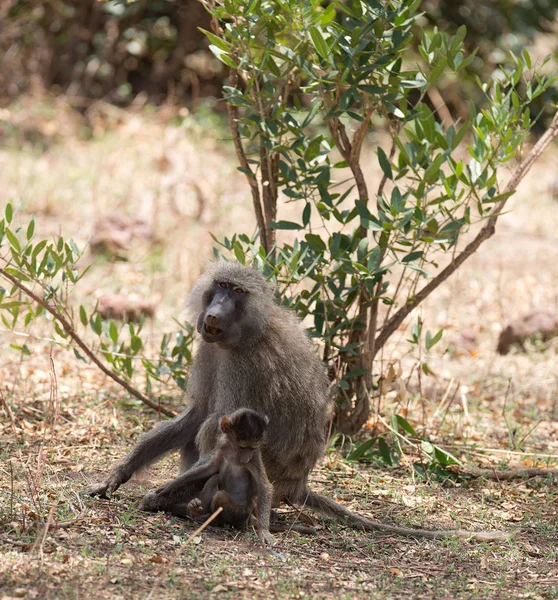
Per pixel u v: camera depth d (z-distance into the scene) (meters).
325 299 11.76
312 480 10.66
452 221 11.02
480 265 20.80
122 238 19.23
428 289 11.52
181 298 17.42
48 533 7.81
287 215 22.86
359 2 10.31
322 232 21.50
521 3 31.97
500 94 11.20
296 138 11.34
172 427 9.25
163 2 32.06
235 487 8.59
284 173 11.29
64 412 11.91
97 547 7.68
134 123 28.33
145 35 31.77
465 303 18.69
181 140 26.84
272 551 8.06
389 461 11.18
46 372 13.31
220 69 32.03
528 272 20.52
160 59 32.53
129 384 12.66
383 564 8.23
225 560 7.75
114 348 12.09
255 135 11.33
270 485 8.50
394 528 9.15
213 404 9.15
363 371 11.50
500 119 10.91
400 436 11.16
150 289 16.86
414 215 10.88
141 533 8.13
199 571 7.49
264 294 8.90
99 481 9.52
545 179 28.12
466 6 31.20
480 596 7.55
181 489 8.72
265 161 11.59
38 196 21.69
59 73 31.64
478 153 10.92
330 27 10.58
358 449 11.14
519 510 10.18
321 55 10.16
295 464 9.18
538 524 9.69
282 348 9.02
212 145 27.53
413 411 13.29
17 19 30.95
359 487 10.57
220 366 8.92
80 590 6.84
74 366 13.78
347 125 11.64
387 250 11.75
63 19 31.31
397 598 7.37
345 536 8.97
